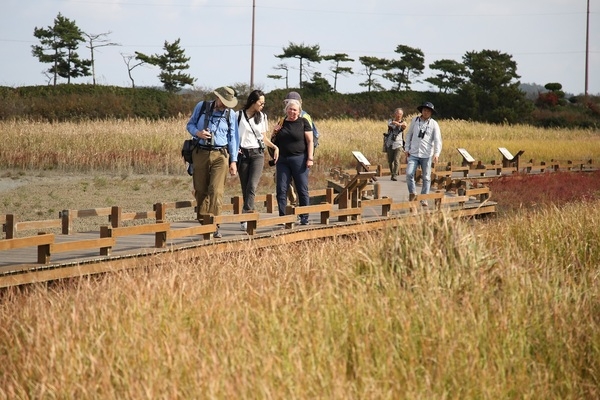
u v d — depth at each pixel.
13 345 7.48
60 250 10.09
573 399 6.95
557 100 92.19
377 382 6.35
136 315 7.55
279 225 15.07
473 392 6.48
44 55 79.88
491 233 13.41
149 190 29.00
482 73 88.62
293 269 9.77
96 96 69.38
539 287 9.02
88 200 26.09
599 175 35.19
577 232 13.22
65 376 6.39
